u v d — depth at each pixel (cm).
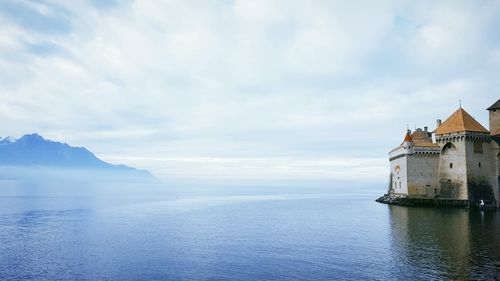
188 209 14175
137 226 8994
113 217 11081
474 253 5247
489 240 6041
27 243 6712
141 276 4653
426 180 11788
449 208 10869
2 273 4806
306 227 8475
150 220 10319
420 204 11500
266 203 17912
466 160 11138
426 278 4284
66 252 5941
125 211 13138
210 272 4784
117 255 5716
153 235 7556
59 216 11250
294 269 4850
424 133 13450
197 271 4831
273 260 5316
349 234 7269
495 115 11825
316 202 18312
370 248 5869
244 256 5584
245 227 8694
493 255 5134
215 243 6625
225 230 8206
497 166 11288
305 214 11756
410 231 6988
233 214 12081
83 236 7444
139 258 5522
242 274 4684
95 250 6081
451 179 11412
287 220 10075
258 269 4881
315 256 5491
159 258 5512
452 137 11350
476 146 11306
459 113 11688
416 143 12106
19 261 5375
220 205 16562
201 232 7931
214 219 10544
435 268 4622
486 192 11219
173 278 4562
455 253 5262
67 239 7106
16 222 9744
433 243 5903
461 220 8275
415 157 11862
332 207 14550
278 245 6356
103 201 18600
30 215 11475
